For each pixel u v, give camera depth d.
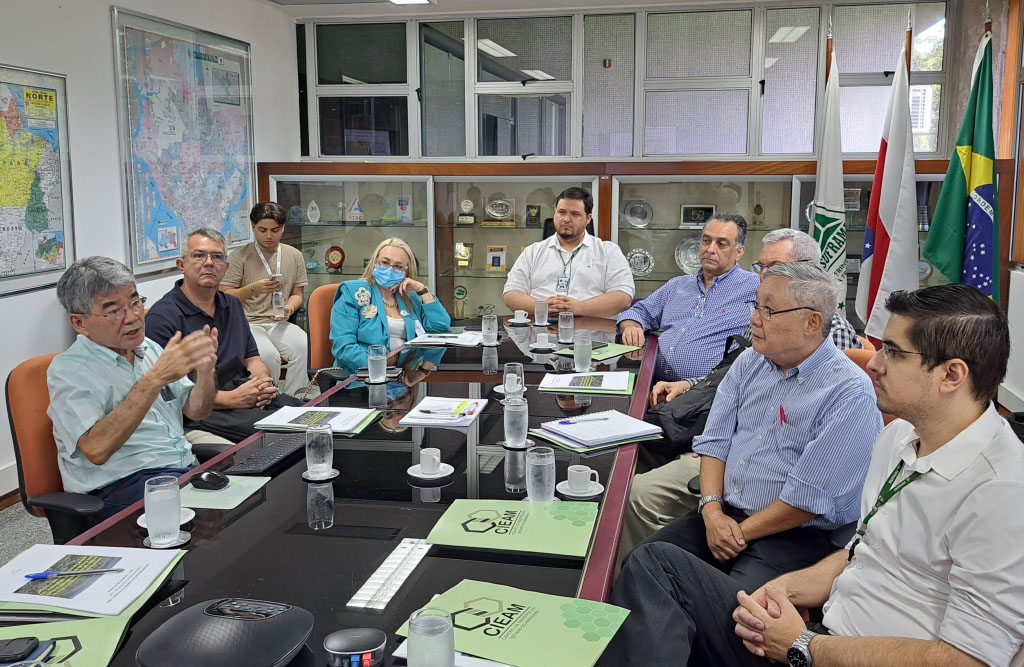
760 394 2.33
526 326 4.11
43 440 2.30
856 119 5.61
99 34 4.31
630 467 2.04
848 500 2.13
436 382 2.94
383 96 6.12
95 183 4.33
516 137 6.02
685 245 5.66
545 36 5.86
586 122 5.91
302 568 1.49
